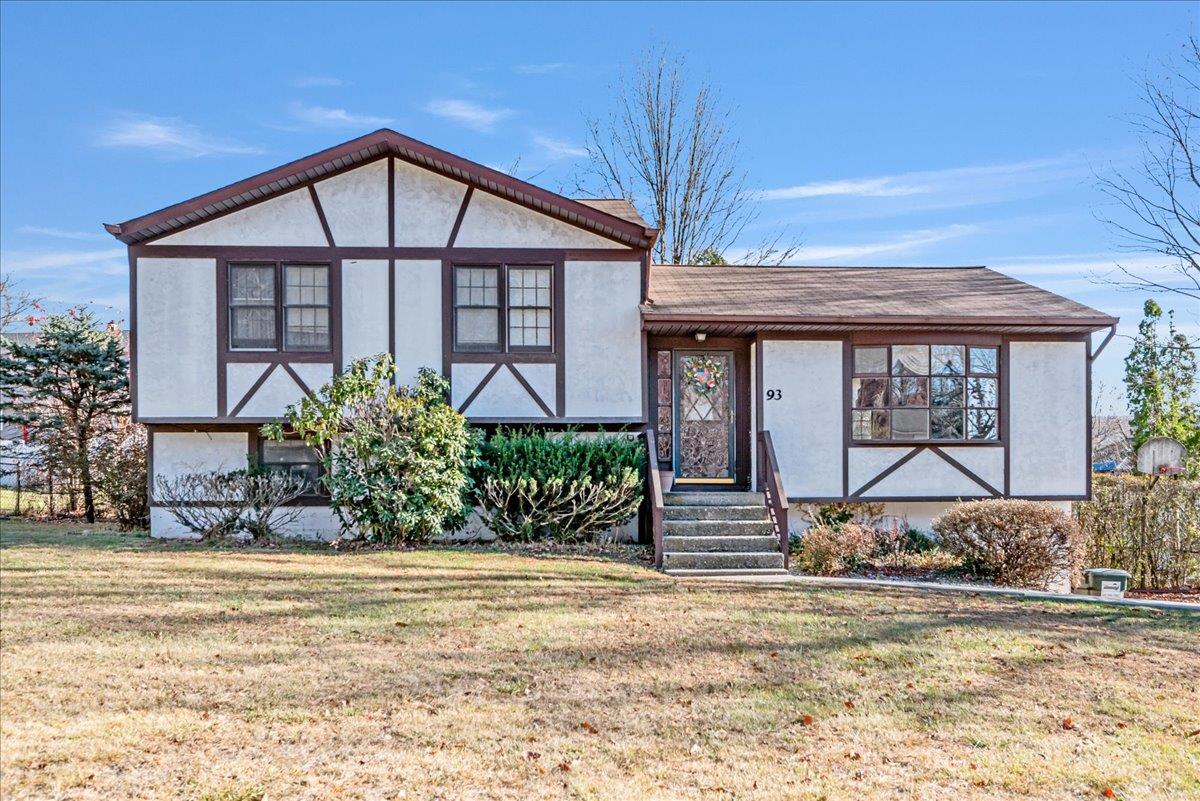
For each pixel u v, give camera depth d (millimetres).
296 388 13055
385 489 11781
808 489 13609
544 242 13320
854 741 5246
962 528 11203
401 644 7008
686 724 5445
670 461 14109
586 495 12359
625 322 13367
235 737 5000
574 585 9477
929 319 13188
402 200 13219
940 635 7660
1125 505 14055
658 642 7246
